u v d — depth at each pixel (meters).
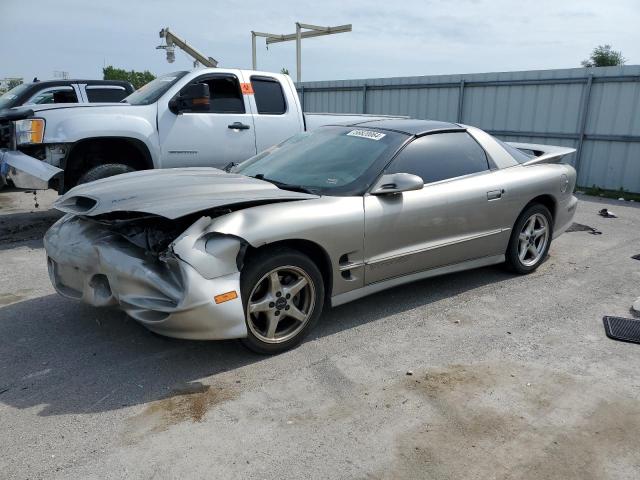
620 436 2.70
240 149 7.00
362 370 3.33
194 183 3.79
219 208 3.29
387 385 3.16
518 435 2.70
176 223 3.32
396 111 14.12
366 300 4.49
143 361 3.41
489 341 3.76
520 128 11.77
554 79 11.02
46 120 5.93
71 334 3.79
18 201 8.85
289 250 3.39
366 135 4.41
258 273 3.27
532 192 4.90
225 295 3.08
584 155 10.88
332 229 3.56
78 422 2.77
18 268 5.27
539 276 5.19
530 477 2.41
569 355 3.57
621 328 3.96
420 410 2.90
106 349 3.57
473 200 4.42
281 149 4.77
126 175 4.31
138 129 6.23
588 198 10.07
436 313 4.25
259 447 2.59
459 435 2.70
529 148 5.89
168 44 12.18
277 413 2.87
